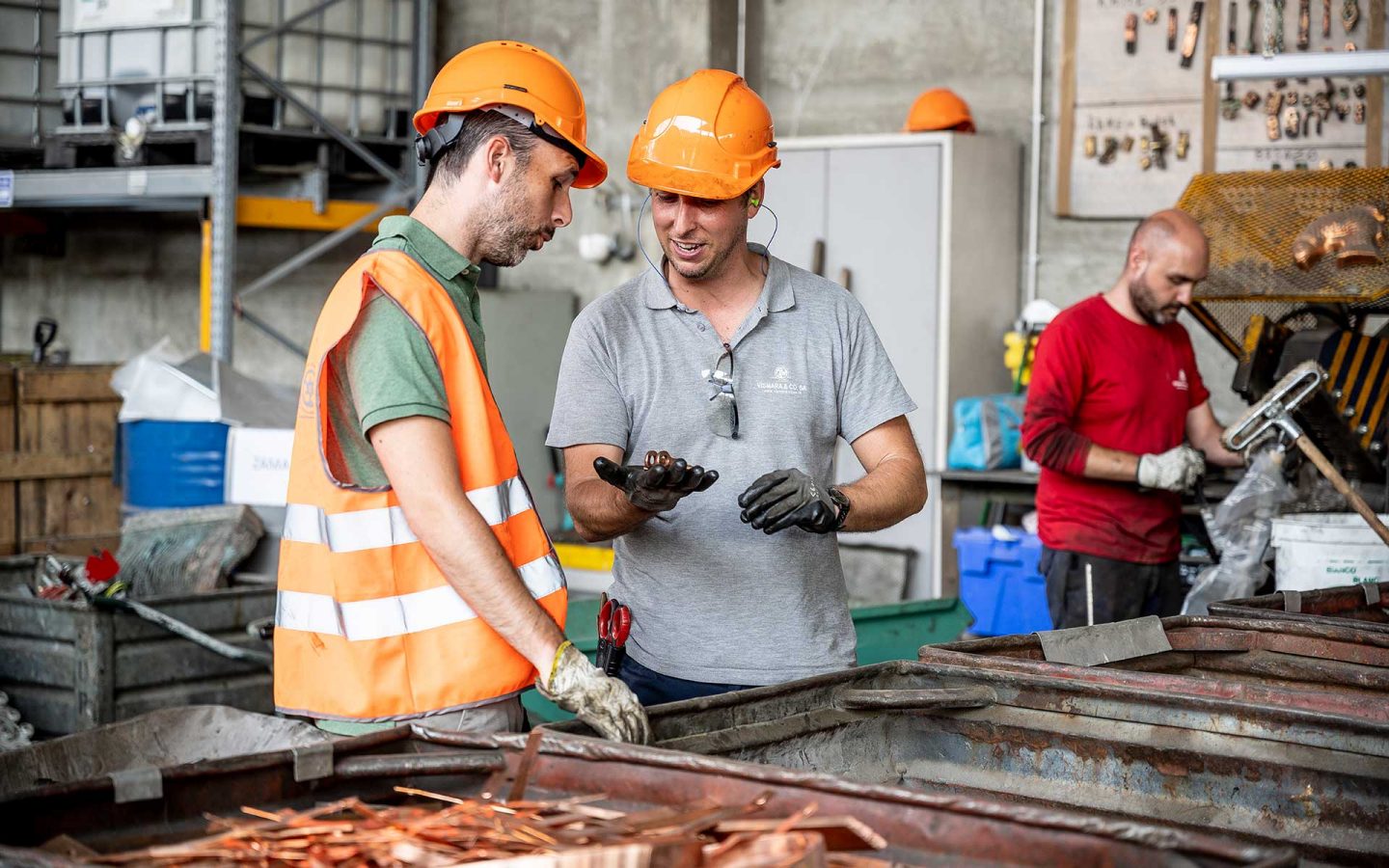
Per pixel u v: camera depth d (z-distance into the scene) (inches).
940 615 172.1
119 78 226.8
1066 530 154.0
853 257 243.1
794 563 95.4
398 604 74.0
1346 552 136.2
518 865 47.3
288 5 227.9
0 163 272.2
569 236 295.7
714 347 96.3
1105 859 52.4
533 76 77.7
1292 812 70.7
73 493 232.2
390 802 63.9
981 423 220.8
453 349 75.0
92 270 342.6
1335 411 155.5
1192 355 161.3
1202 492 150.5
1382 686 91.5
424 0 245.9
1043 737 78.0
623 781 62.1
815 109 280.2
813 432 97.2
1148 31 240.2
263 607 160.2
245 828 53.0
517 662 75.6
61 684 149.9
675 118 92.4
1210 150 236.4
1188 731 74.5
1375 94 224.5
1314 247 157.1
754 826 53.2
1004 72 258.2
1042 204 253.1
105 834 57.4
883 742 82.1
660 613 95.7
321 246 237.9
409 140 242.7
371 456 75.1
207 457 176.7
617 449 96.1
